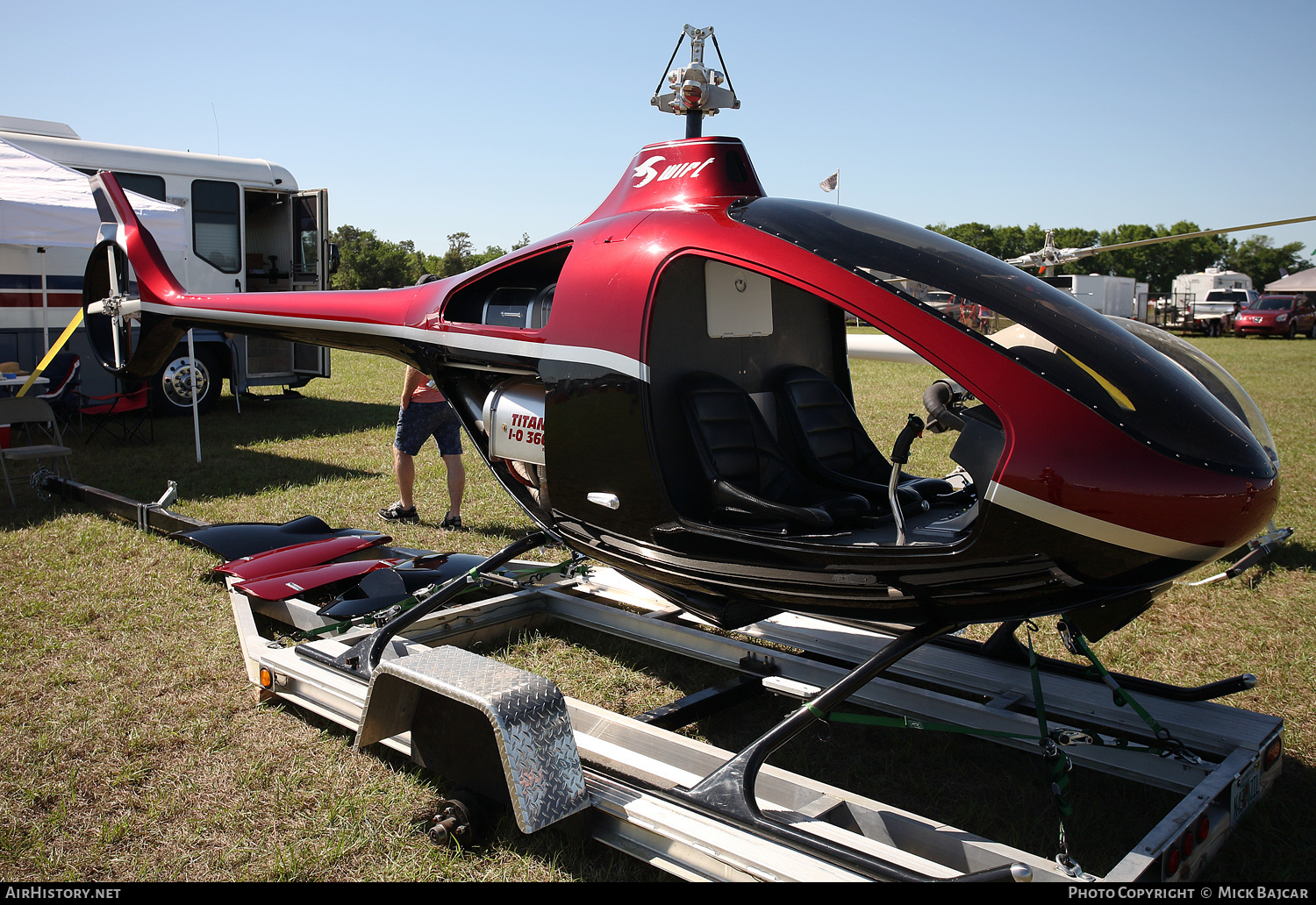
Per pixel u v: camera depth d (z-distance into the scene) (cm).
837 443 347
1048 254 391
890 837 237
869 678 252
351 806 271
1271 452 263
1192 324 3184
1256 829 263
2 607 422
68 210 734
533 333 317
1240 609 437
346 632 364
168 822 263
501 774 246
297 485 693
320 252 1088
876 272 257
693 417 303
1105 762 277
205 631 401
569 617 410
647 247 294
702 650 362
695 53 351
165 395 1005
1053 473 223
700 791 233
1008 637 331
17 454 615
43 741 301
